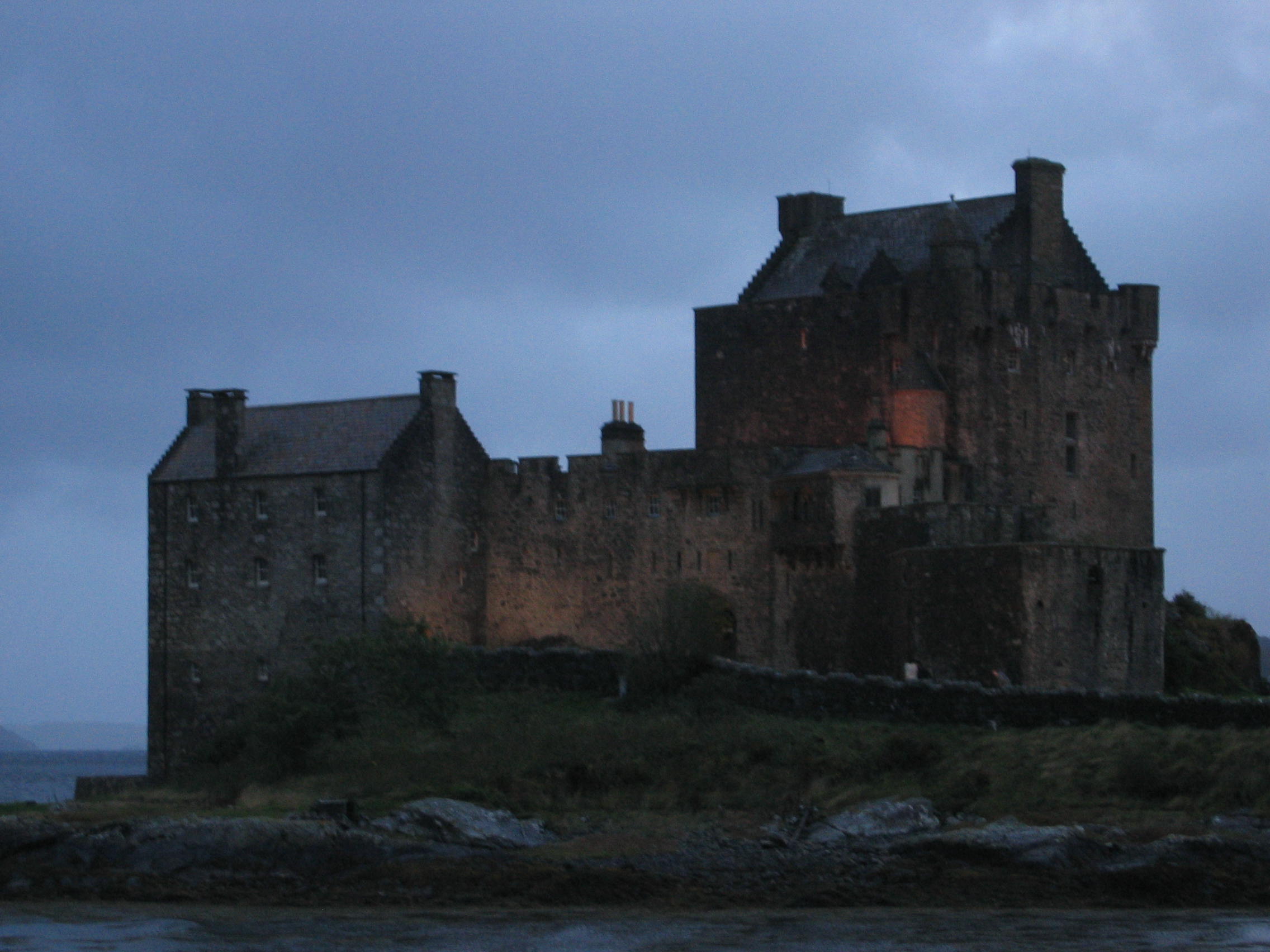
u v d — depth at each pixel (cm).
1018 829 7812
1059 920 7031
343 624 12094
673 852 8038
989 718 9538
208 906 7519
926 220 13262
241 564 12431
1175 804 8331
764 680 10338
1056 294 12950
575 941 6812
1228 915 7106
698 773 9306
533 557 12594
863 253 13375
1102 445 13262
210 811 8850
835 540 11544
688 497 12150
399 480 12119
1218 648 12950
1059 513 12950
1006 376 12656
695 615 11038
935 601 10912
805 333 13025
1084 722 9325
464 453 12581
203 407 13012
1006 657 10594
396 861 7962
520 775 9425
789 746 9450
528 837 8338
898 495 11819
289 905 7519
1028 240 12938
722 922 7075
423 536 12250
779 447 11956
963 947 6619
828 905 7312
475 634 12644
